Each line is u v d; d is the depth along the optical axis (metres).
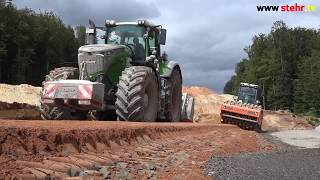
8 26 52.06
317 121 46.50
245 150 11.16
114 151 6.29
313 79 71.88
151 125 9.73
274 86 83.56
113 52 11.94
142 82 11.37
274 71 84.94
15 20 53.91
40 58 57.66
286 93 82.62
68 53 66.00
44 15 63.53
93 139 5.98
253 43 97.44
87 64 11.48
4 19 51.97
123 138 7.29
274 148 13.16
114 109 11.78
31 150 4.56
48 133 5.01
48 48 58.19
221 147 10.18
